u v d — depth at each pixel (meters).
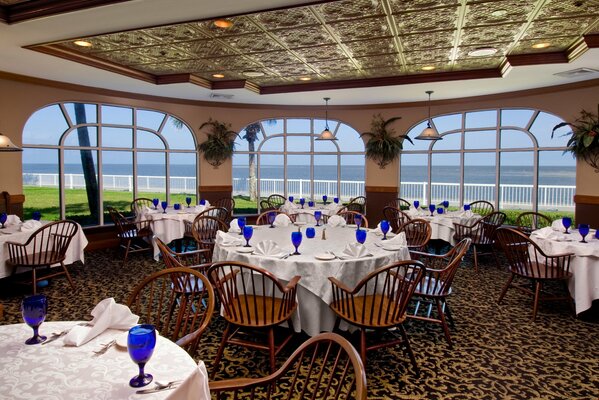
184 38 4.34
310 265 2.95
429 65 5.60
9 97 5.71
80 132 6.80
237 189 8.80
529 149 6.95
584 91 6.05
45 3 3.35
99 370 1.33
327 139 7.44
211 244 4.43
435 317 3.83
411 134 8.24
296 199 9.38
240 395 2.48
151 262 5.87
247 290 3.14
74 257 4.89
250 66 5.63
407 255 3.52
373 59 5.24
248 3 3.17
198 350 3.11
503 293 4.25
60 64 5.09
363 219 5.26
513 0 3.34
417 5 3.44
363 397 1.06
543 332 3.50
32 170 6.25
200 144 8.08
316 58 5.19
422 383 2.66
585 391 2.57
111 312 1.64
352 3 3.37
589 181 6.00
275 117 8.59
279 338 3.29
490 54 4.98
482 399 2.48
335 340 1.36
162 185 9.32
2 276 4.15
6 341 1.54
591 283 3.65
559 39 4.39
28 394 1.18
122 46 4.65
